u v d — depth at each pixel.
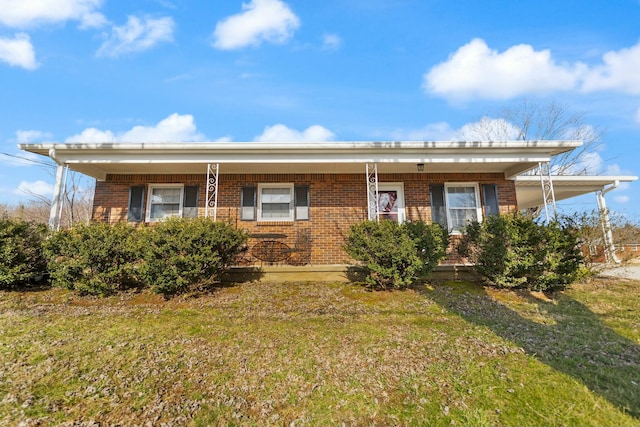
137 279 6.88
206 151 7.89
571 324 5.02
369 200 7.85
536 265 6.88
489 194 9.59
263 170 9.26
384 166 9.02
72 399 2.90
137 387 3.11
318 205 9.50
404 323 5.03
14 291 6.67
